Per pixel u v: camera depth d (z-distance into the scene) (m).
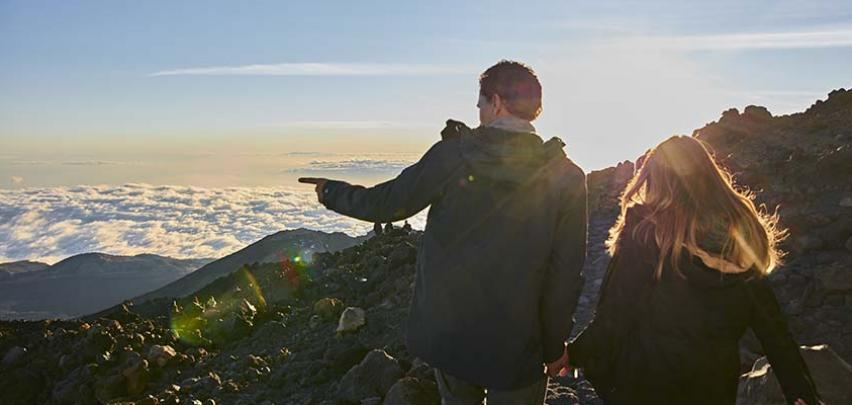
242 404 6.34
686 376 2.81
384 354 5.68
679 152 2.77
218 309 9.64
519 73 2.83
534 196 2.78
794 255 7.27
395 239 11.71
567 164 2.87
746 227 2.74
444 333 2.91
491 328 2.86
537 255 2.81
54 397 8.12
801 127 12.38
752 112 13.81
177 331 9.08
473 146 2.82
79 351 8.76
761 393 3.88
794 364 2.75
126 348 8.39
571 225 2.83
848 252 7.05
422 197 2.91
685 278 2.74
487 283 2.83
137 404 6.76
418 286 3.06
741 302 2.74
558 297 2.88
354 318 7.63
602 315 3.05
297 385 6.43
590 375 3.13
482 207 2.82
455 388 3.17
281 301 10.05
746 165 10.98
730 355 2.83
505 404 3.02
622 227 3.04
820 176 9.14
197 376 7.68
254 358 7.44
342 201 3.12
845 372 3.90
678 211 2.74
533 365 2.95
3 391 8.43
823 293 6.27
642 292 2.88
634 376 2.92
